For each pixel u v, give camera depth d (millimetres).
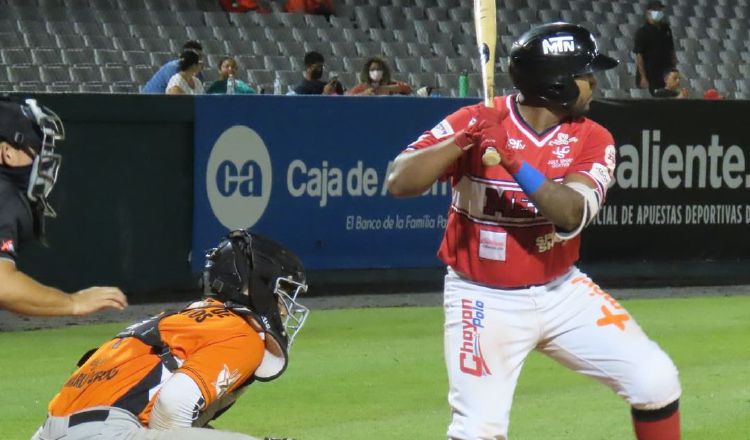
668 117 35062
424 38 60969
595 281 34625
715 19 70125
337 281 32656
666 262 35438
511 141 13078
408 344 26219
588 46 12953
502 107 13273
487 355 13055
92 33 53844
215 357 11570
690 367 24047
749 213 36312
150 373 11594
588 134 13172
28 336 26969
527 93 13008
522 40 12977
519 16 64500
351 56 58062
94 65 51062
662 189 35219
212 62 54094
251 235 12461
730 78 65562
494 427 13094
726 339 27203
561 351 13445
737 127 35906
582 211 12539
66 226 29625
